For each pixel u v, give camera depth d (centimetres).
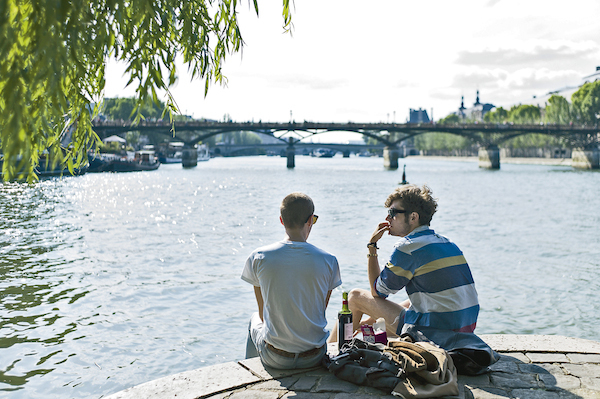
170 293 1109
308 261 336
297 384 324
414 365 308
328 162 16112
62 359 721
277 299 331
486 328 945
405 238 356
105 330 855
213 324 908
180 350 774
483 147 10212
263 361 352
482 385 323
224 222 2428
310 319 338
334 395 308
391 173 8362
